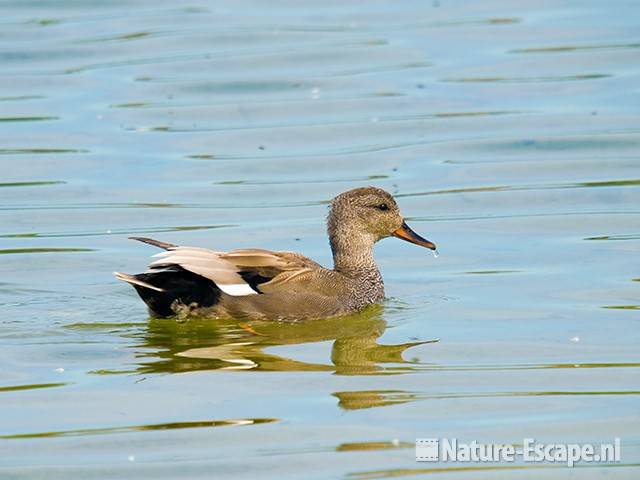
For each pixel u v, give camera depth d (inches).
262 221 746.8
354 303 600.7
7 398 478.9
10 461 424.2
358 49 1065.5
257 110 943.7
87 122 914.7
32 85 984.9
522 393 486.0
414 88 981.2
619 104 938.7
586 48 1055.6
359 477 413.4
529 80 995.3
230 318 577.6
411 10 1184.2
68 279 646.5
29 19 1144.2
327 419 459.5
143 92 974.4
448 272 664.4
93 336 556.1
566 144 866.8
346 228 622.8
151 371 509.4
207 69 1019.3
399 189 801.6
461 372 510.3
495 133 893.8
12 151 861.8
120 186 805.2
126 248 698.8
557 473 417.4
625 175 814.5
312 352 537.3
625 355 526.0
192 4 1206.9
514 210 764.0
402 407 472.4
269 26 1128.2
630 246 690.2
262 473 417.7
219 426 453.4
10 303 604.7
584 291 619.5
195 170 836.0
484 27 1123.9
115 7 1189.1
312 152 869.8
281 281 586.2
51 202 778.2
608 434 446.6
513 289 628.1
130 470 418.6
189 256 570.6
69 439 441.7
